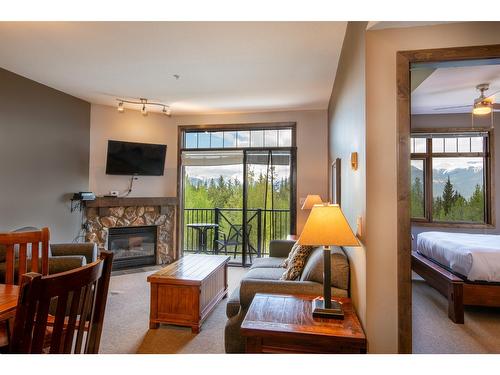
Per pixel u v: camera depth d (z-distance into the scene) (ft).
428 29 5.67
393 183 5.70
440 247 11.80
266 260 11.64
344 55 8.86
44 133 12.95
